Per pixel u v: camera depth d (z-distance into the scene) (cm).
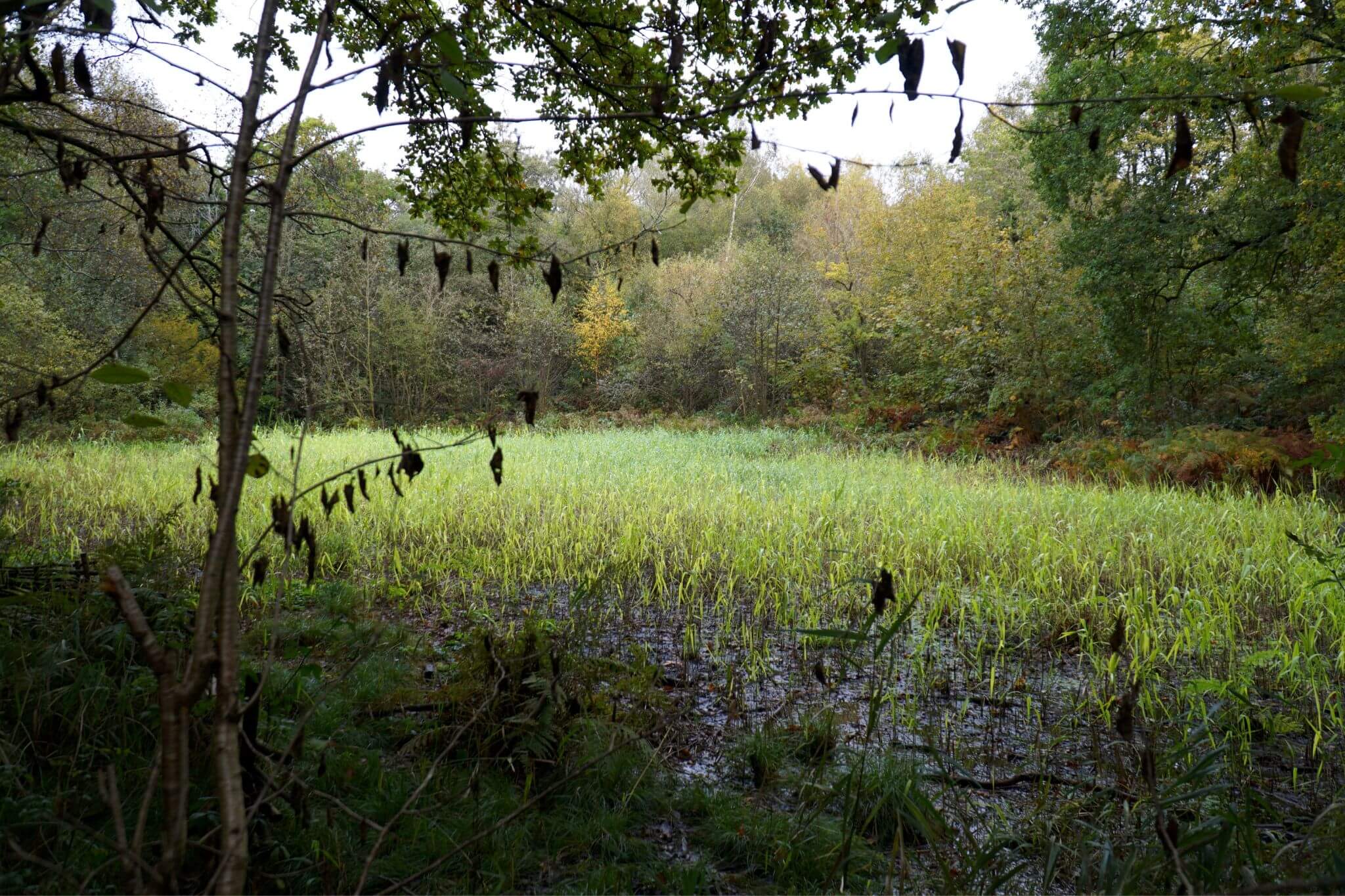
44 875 217
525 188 460
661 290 2895
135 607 127
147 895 127
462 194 502
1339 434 1101
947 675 458
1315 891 196
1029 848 291
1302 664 454
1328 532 766
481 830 275
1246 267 1130
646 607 587
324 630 470
